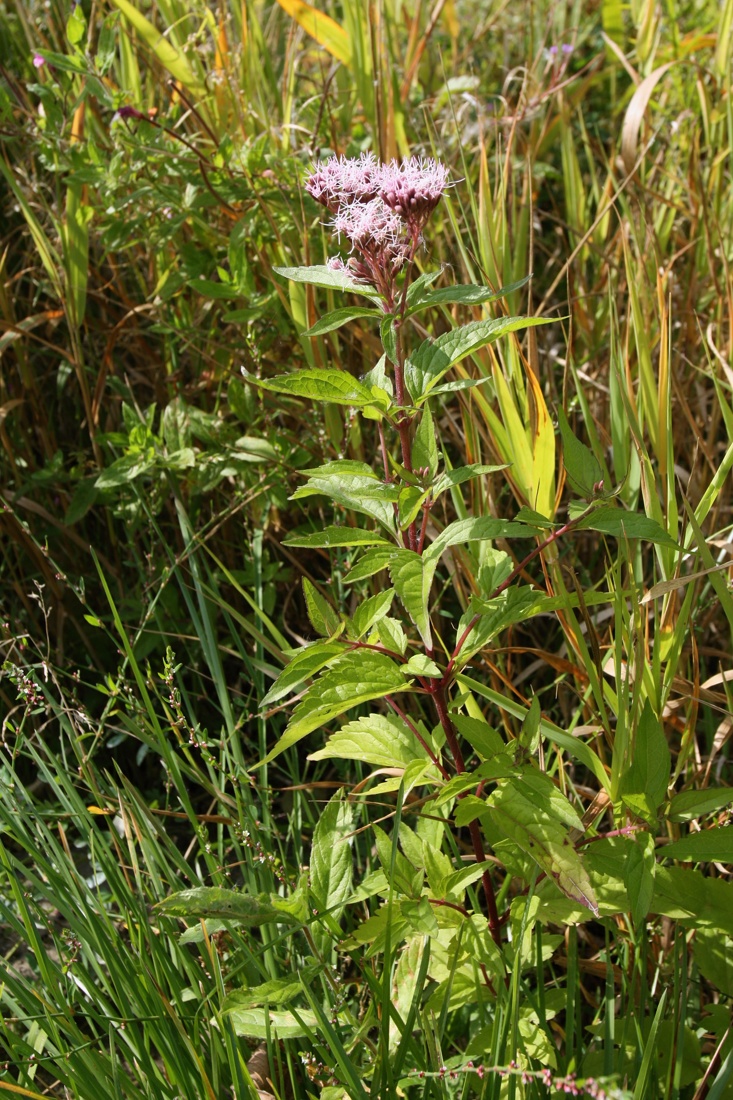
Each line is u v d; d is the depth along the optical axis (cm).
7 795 151
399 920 136
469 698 147
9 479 190
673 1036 137
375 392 131
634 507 155
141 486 179
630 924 140
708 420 182
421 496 132
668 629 146
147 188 181
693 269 186
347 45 196
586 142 206
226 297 178
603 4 242
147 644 176
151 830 151
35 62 188
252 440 176
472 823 143
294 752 163
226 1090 141
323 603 136
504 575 140
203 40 199
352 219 138
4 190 208
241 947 142
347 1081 130
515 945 135
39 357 198
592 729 151
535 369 159
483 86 254
